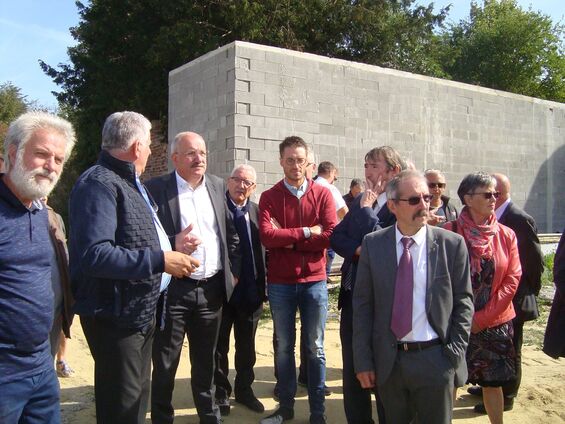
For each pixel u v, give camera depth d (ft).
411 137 41.63
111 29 63.62
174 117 40.73
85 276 9.90
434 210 16.21
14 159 8.70
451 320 10.34
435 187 16.16
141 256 9.34
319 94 37.22
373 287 10.64
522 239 15.01
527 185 49.21
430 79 42.83
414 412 10.53
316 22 66.23
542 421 15.14
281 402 14.57
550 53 108.88
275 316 14.53
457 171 44.37
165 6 59.26
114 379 10.05
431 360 9.98
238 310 15.60
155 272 9.41
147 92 62.03
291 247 14.32
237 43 34.40
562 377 18.88
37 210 9.22
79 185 9.77
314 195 15.01
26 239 8.80
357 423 13.25
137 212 10.11
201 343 13.74
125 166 10.20
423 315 10.16
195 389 13.85
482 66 110.52
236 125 34.32
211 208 13.85
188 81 39.06
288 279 14.33
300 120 36.45
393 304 10.27
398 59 75.97
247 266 15.69
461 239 10.63
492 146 46.68
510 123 47.93
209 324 13.70
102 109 67.05
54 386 9.49
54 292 10.01
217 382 15.58
